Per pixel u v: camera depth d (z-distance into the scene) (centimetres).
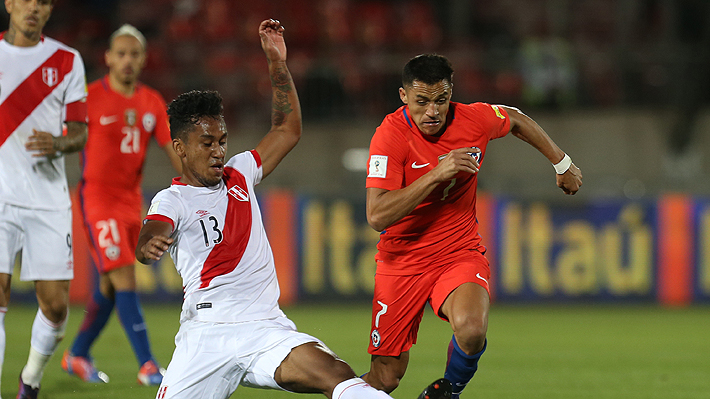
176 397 1295
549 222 4559
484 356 2778
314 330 3456
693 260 4581
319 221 4469
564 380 2281
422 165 1541
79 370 2119
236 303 1311
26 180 1698
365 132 5075
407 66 1470
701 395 2067
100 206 2178
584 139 5159
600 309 4466
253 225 1359
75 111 1761
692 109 5062
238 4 5756
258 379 1291
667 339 3278
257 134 5131
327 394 1241
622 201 4578
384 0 6138
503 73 5425
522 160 5022
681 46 5438
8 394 1934
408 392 2034
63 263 1739
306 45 5709
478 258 1584
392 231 1595
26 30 1698
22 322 3666
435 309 1547
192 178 1345
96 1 6031
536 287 4547
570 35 6012
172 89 5156
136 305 2106
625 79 5406
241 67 5419
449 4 6266
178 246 1327
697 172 5122
